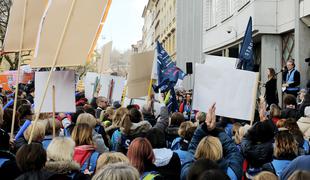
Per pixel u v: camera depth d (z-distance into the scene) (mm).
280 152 4375
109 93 10680
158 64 8516
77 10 4824
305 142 5590
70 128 5840
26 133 4977
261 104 5102
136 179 2783
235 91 4828
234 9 18797
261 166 4469
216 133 4434
